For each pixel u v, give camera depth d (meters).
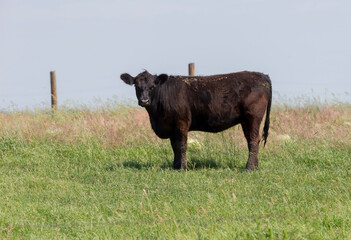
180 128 31.91
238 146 36.34
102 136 39.38
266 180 27.62
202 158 33.72
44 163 34.41
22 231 19.44
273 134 38.78
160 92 31.77
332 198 22.88
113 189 26.84
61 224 20.25
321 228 18.08
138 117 44.00
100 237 18.11
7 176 30.27
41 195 25.59
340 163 31.19
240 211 21.06
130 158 35.72
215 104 31.69
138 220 20.48
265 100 32.16
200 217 20.25
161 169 31.06
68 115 46.25
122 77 32.06
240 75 32.28
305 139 37.25
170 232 17.75
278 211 20.83
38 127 41.97
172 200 23.41
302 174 28.69
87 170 32.31
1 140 38.81
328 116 44.12
